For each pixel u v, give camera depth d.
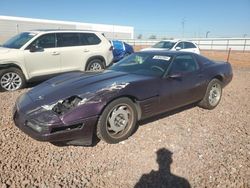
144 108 3.83
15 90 6.62
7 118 4.49
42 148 3.48
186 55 4.78
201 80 4.78
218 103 5.42
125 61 4.93
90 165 3.11
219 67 5.32
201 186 2.75
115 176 2.91
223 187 2.74
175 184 2.78
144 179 2.86
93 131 3.36
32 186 2.70
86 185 2.74
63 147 3.52
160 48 13.08
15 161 3.15
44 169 3.01
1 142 3.61
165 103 4.14
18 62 6.53
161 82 4.03
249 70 12.94
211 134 4.04
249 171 3.02
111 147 3.54
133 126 3.76
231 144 3.70
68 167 3.06
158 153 3.40
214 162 3.20
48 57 7.07
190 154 3.39
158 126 4.26
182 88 4.37
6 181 2.76
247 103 5.89
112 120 3.51
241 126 4.41
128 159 3.25
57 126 3.05
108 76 4.05
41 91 3.71
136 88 3.68
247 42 29.02
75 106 3.20
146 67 4.43
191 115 4.86
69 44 7.59
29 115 3.21
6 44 7.31
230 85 8.09
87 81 3.79
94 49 8.10
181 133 4.03
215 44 31.56
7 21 42.03
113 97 3.41
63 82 3.89
